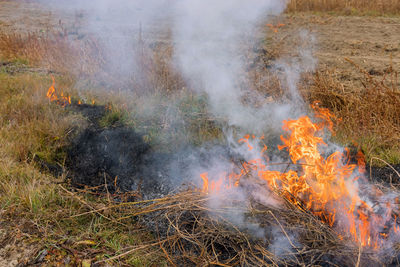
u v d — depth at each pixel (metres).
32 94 6.14
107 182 4.14
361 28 10.54
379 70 7.02
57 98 5.97
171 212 3.41
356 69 7.23
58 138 4.69
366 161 4.25
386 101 4.88
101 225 3.34
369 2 12.77
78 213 3.46
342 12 12.59
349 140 4.58
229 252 3.00
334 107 5.27
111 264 2.89
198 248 3.07
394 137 4.42
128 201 3.84
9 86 6.55
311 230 3.04
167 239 3.07
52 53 8.30
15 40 9.51
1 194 3.55
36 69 7.95
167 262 2.95
